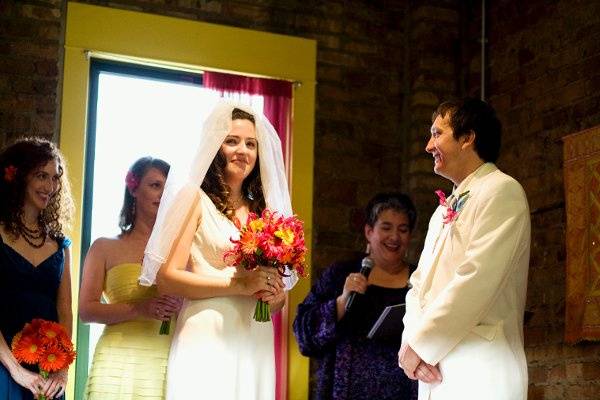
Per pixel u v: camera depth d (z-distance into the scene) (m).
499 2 6.82
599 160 5.60
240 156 4.07
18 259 4.33
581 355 5.63
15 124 5.95
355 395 4.80
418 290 3.98
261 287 3.86
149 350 4.64
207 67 6.45
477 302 3.62
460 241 3.80
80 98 6.11
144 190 4.93
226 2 6.66
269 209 4.15
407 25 7.04
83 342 5.89
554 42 6.25
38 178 4.42
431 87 6.89
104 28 6.24
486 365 3.63
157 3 6.49
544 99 6.28
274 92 6.57
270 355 3.99
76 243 5.91
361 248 6.69
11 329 4.26
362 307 4.98
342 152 6.78
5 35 6.05
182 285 3.82
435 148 4.04
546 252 6.05
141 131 6.34
